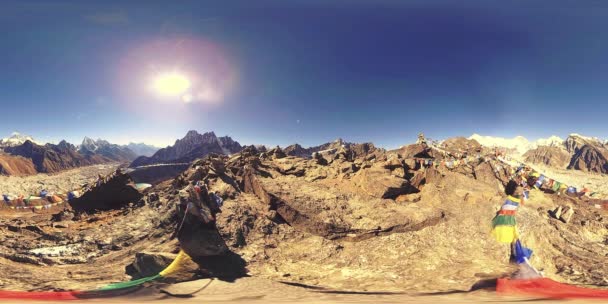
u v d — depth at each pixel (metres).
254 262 25.55
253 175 35.66
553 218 31.70
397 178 35.62
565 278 22.95
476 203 33.06
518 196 32.69
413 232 29.45
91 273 23.27
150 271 22.05
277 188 33.56
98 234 30.30
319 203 32.09
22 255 25.52
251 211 31.05
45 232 31.45
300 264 26.03
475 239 28.44
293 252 27.56
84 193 40.47
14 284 20.47
